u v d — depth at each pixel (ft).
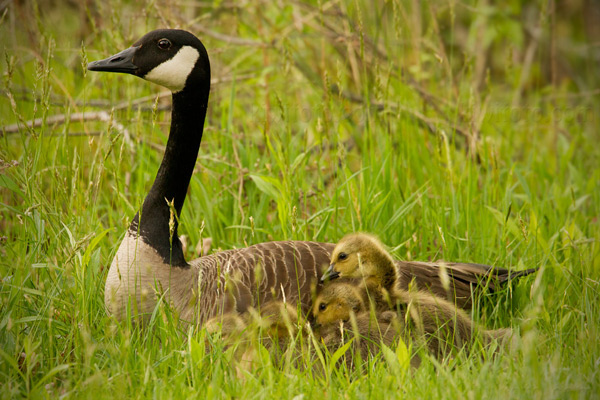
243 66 55.77
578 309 28.96
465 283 30.81
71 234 28.81
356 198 34.42
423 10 60.34
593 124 56.18
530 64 63.87
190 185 39.45
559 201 40.60
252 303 27.61
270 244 30.35
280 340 27.30
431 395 22.67
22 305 28.07
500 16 60.13
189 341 24.57
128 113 39.86
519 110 56.70
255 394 23.34
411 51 55.98
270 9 50.65
